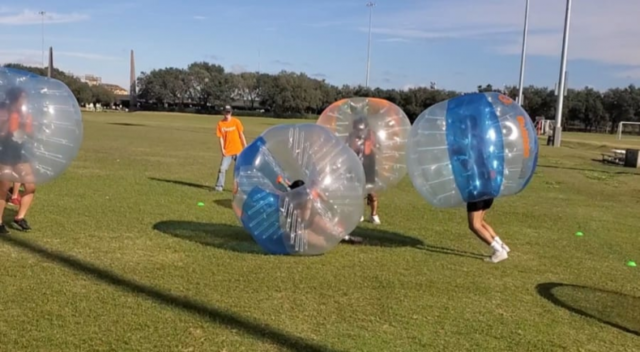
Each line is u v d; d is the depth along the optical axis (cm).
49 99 711
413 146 742
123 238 766
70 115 726
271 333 473
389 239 834
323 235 702
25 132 688
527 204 1237
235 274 627
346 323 503
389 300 567
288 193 698
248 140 2888
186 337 457
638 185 1711
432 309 548
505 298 591
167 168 1647
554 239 887
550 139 3603
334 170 709
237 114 9481
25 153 696
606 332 511
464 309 552
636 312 564
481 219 736
